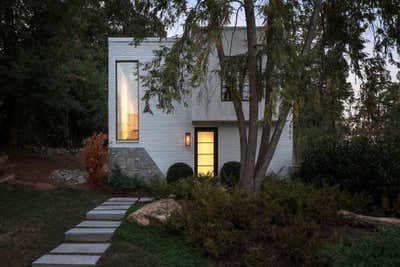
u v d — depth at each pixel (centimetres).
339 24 870
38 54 1234
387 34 830
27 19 1278
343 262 373
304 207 627
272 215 582
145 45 1125
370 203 768
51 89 1225
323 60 806
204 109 1090
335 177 870
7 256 478
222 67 729
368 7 835
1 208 733
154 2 755
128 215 660
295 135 901
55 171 1212
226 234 506
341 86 848
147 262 471
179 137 1142
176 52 692
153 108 1137
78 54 1766
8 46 1255
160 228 583
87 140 1073
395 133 945
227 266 472
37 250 504
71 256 476
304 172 958
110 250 505
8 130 1367
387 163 795
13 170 1122
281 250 488
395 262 347
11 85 1152
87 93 1831
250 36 715
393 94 905
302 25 754
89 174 1067
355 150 868
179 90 713
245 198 622
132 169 1131
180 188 777
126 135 1147
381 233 412
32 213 693
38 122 1484
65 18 1262
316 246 478
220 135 1144
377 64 862
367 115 941
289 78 609
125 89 1145
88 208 743
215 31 646
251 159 721
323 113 810
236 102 751
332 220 612
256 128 726
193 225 550
